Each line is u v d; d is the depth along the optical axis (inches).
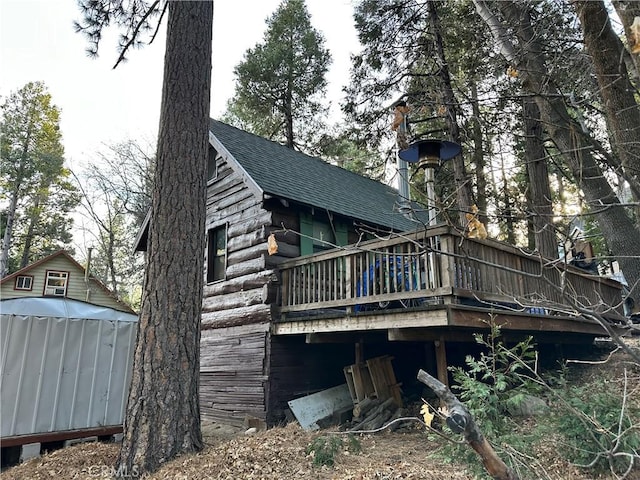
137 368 199.8
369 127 528.1
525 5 186.2
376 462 181.5
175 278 210.5
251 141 426.3
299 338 319.3
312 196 355.9
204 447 205.0
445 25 459.8
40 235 1073.5
